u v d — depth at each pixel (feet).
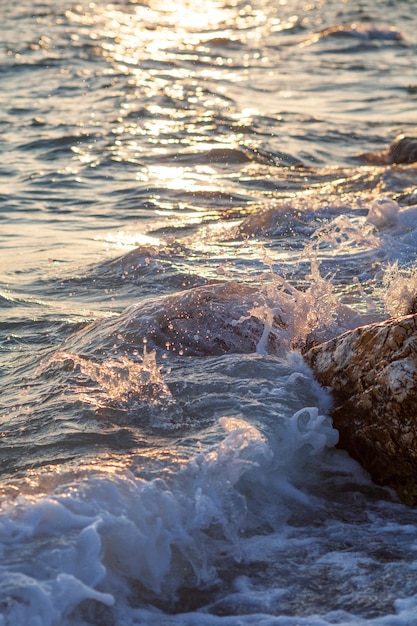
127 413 18.90
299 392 19.44
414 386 17.52
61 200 48.34
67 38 122.83
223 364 21.08
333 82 95.45
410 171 51.83
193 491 15.76
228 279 31.17
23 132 66.95
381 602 13.85
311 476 17.58
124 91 85.15
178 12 173.27
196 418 18.60
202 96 84.74
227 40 129.29
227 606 13.80
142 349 22.67
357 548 15.38
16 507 14.33
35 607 12.52
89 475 15.65
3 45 112.68
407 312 23.56
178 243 36.86
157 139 65.26
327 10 171.42
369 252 34.40
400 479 17.40
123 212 45.68
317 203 41.34
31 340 26.22
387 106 81.92
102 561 13.78
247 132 68.64
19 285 31.86
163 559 14.51
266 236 38.06
